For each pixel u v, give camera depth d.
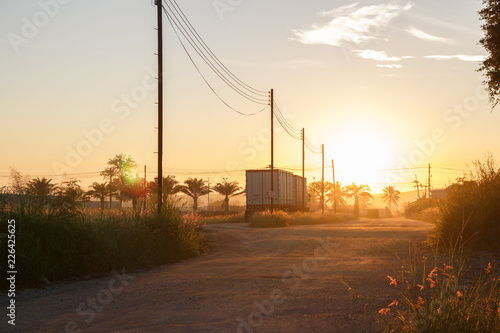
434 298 5.71
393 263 12.99
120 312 7.62
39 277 10.62
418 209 71.81
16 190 12.51
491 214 15.98
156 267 13.70
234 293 9.02
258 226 34.84
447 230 16.22
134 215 15.83
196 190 80.31
